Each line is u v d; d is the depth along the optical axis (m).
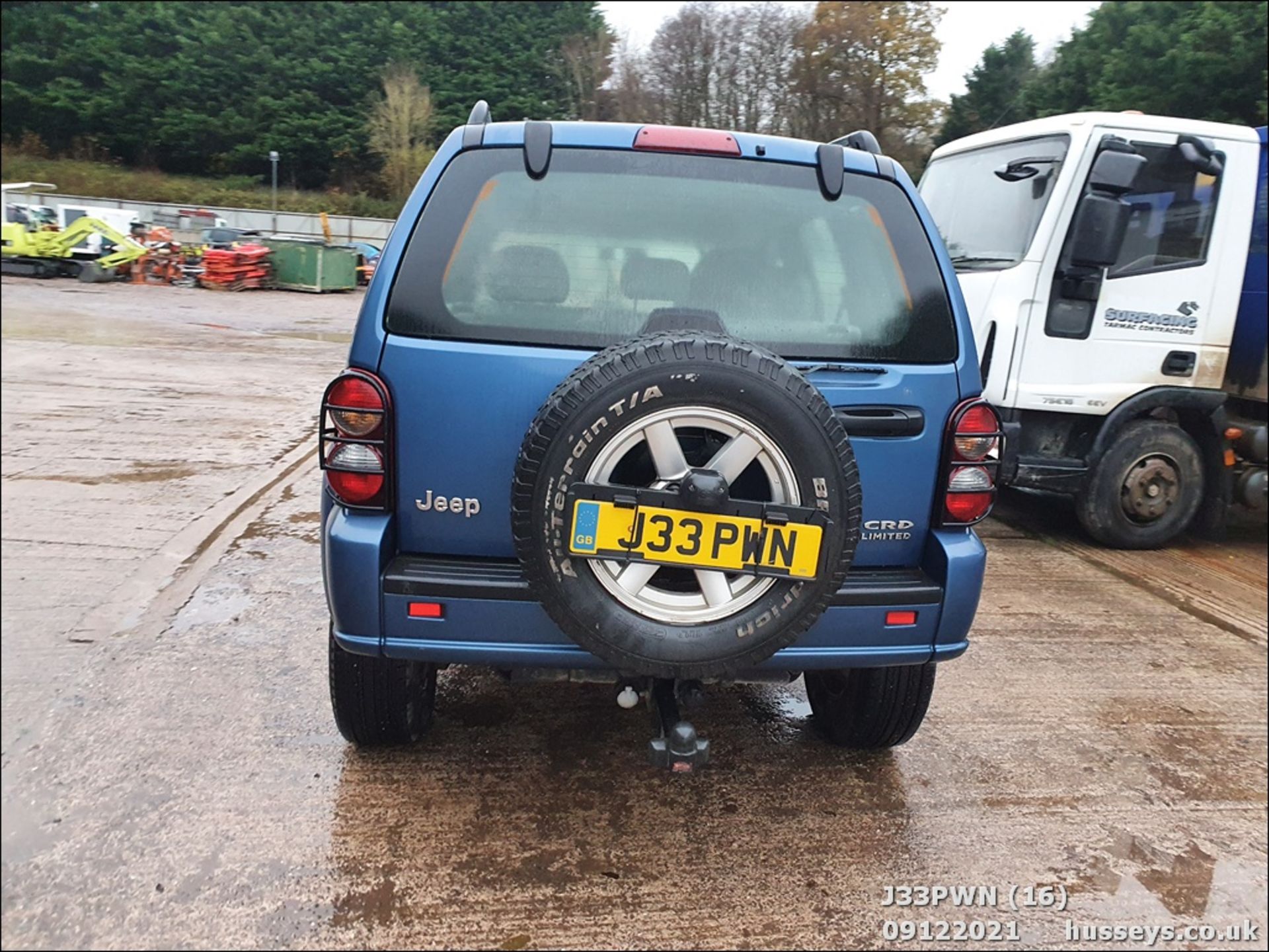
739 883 2.61
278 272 26.73
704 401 2.21
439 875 2.56
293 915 2.38
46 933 2.26
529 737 3.34
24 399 9.31
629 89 49.09
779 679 2.65
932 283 2.67
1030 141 6.00
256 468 7.13
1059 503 7.46
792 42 43.47
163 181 48.38
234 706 3.43
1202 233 5.75
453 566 2.48
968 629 2.65
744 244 2.62
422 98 51.31
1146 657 4.40
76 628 4.05
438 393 2.41
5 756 3.03
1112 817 3.05
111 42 48.50
